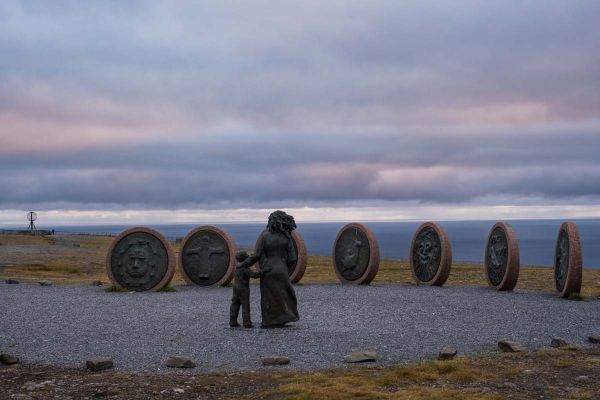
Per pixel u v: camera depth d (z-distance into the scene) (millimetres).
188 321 17922
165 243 26438
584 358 12906
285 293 16891
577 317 18375
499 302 21812
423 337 15227
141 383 11312
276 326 16703
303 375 11562
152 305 21422
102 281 32594
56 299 23266
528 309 20031
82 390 10906
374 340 14867
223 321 17906
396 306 20812
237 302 16891
